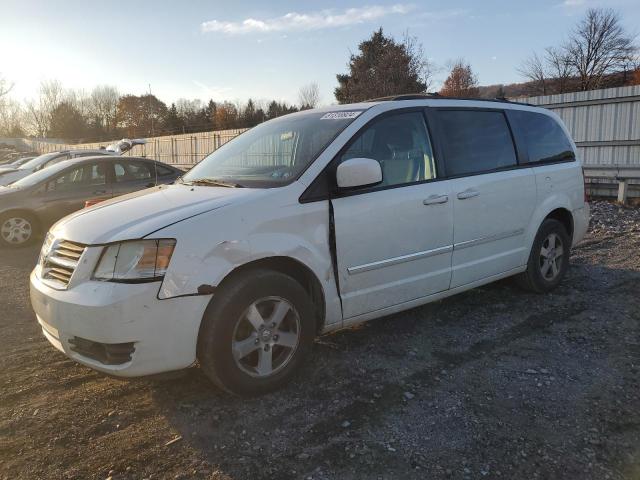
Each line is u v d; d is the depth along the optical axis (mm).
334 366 3746
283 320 3402
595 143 13578
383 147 3955
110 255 2994
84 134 86000
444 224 4172
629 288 5434
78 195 9031
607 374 3590
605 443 2818
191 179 4211
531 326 4469
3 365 3881
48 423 3078
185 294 2963
